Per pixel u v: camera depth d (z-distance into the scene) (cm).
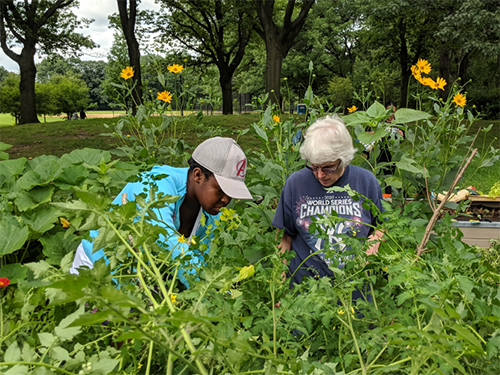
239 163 189
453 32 1603
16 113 4322
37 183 258
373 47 3080
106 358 88
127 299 62
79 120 1752
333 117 224
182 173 195
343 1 4047
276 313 108
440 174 288
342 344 106
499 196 494
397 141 268
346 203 216
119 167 264
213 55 2884
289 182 227
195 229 199
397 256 108
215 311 98
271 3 1931
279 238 156
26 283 125
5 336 101
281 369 85
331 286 117
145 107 375
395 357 92
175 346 80
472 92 3000
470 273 123
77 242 225
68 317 92
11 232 199
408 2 1803
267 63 1967
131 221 96
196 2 2670
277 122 296
